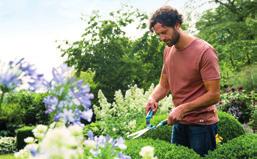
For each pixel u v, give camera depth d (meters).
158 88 4.88
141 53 16.25
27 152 2.16
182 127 4.57
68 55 15.77
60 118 2.04
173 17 4.21
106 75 15.27
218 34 18.69
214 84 4.20
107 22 16.02
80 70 15.16
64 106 2.02
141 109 9.61
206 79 4.21
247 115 13.10
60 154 1.49
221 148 4.64
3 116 14.59
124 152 4.43
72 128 1.99
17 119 15.11
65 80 1.98
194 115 4.42
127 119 9.12
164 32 4.23
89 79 14.70
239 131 7.46
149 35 16.08
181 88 4.41
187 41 4.32
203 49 4.25
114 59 15.52
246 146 4.71
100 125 8.70
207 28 18.86
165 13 4.20
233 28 18.61
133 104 9.63
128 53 16.12
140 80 16.09
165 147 4.55
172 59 4.45
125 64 15.52
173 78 4.48
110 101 15.25
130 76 15.48
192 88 4.37
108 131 8.38
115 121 8.62
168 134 6.70
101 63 15.47
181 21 4.29
